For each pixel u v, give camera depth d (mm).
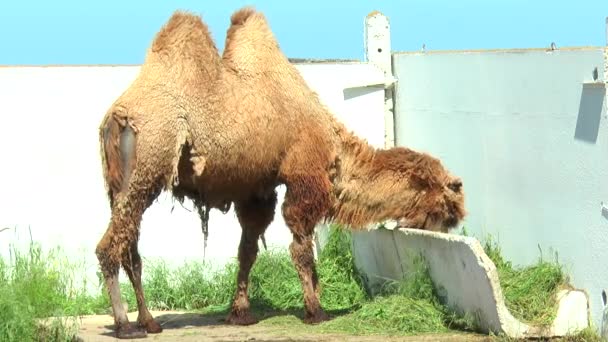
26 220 12023
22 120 12039
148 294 11555
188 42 9461
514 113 10227
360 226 10258
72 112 12156
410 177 10227
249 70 9695
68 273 11547
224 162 9523
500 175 10594
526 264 10000
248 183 9852
